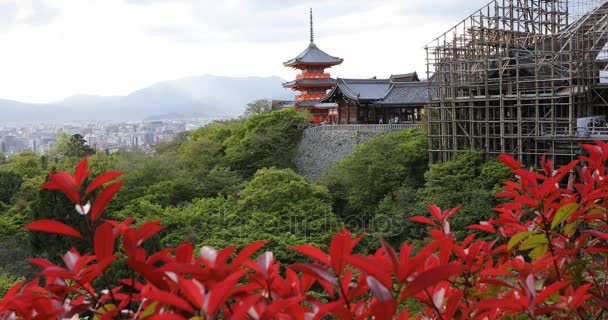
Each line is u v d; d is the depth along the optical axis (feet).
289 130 193.06
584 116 125.39
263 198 115.14
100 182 11.33
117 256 10.65
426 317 14.10
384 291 8.60
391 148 144.77
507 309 12.34
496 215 104.99
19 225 123.44
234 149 188.03
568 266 13.91
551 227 14.56
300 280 11.13
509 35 151.43
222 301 8.19
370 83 208.54
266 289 10.44
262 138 184.96
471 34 145.18
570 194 16.37
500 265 15.97
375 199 139.44
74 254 11.18
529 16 163.63
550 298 12.91
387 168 135.54
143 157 155.53
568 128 121.80
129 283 11.83
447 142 141.18
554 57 125.49
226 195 152.87
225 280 8.18
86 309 10.87
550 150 122.01
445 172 124.26
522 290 12.64
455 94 143.43
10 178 165.99
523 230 15.97
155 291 8.59
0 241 116.67
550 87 122.93
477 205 108.06
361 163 140.56
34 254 89.25
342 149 177.78
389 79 211.41
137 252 10.28
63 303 11.74
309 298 10.28
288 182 120.98
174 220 110.22
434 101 143.33
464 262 14.92
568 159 122.31
